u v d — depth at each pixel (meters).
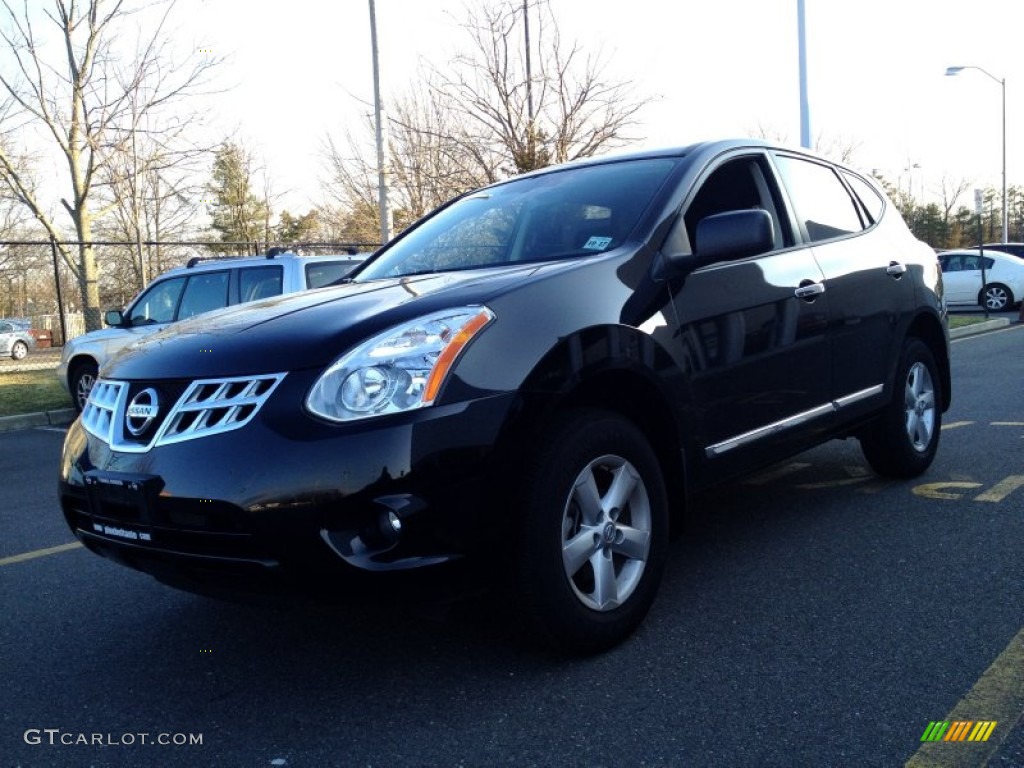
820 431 4.27
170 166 18.12
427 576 2.70
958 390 8.94
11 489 6.93
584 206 3.93
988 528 4.32
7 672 3.35
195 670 3.28
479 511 2.75
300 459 2.64
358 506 2.63
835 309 4.35
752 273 3.88
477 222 4.30
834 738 2.54
